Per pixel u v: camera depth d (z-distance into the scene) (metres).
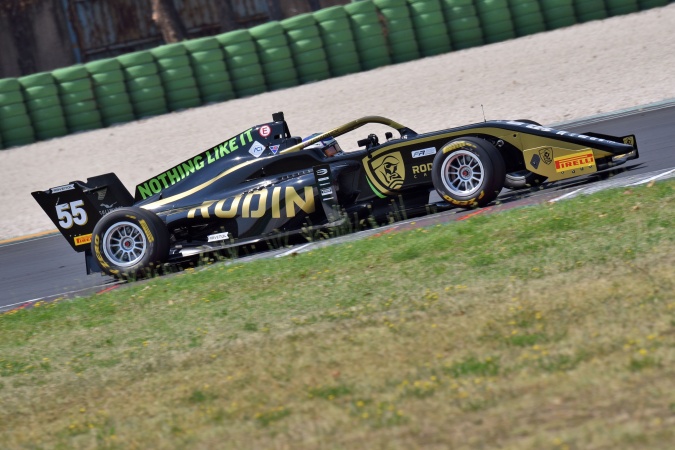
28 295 34.38
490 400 14.11
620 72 59.41
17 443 16.95
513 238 24.69
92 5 95.19
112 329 24.42
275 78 68.25
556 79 60.66
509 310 18.61
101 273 35.56
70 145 64.56
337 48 68.62
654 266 19.59
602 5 69.75
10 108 66.06
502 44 68.25
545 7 69.56
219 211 33.09
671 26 64.62
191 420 16.19
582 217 25.22
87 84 67.00
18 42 94.75
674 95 53.16
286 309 22.67
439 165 31.06
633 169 33.22
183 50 68.12
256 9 97.31
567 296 18.75
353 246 28.09
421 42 69.25
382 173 32.62
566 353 15.48
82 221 34.38
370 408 14.84
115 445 15.76
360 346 18.44
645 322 16.23
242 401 16.62
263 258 30.33
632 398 13.06
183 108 67.62
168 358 20.61
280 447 14.01
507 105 58.44
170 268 33.31
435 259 24.34
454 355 16.73
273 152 33.94
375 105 62.31
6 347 24.66
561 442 11.98
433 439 13.05
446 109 59.81
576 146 30.72
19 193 59.22
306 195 32.25
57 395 19.64
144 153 61.53
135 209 32.62
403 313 20.19
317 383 16.72
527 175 32.75
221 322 22.70
